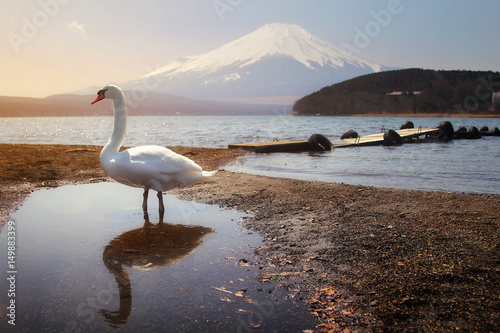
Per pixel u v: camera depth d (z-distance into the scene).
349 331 2.97
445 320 3.10
